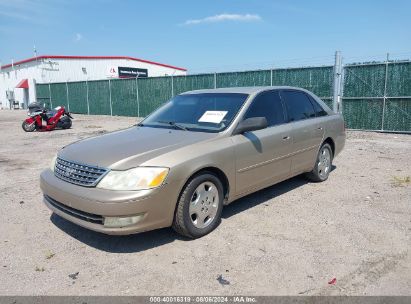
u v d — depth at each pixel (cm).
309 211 495
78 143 461
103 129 1652
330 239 407
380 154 901
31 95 3803
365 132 1340
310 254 373
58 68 3725
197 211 408
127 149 402
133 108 2361
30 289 322
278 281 326
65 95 2914
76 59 3844
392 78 1293
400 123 1298
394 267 346
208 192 419
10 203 552
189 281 329
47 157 941
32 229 451
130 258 373
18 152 1030
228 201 450
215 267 352
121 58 4203
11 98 4191
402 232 423
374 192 579
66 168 402
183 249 389
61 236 429
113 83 2455
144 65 4447
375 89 1335
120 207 352
